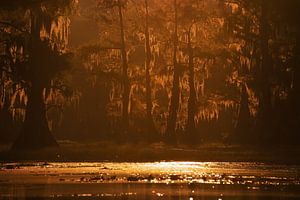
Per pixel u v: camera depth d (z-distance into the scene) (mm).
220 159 153750
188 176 106188
